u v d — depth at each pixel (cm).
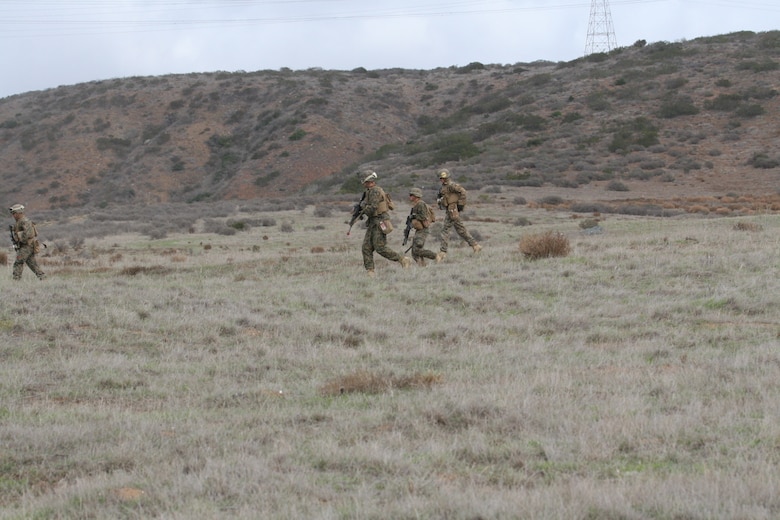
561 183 8306
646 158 9019
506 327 1739
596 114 10938
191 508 735
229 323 1772
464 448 902
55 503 761
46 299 1911
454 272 2317
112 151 14162
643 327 1681
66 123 15012
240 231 5500
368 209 2355
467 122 12488
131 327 1736
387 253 2384
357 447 901
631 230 4028
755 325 1631
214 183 12975
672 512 675
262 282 2409
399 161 10938
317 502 745
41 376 1359
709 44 13425
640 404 1063
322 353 1552
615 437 923
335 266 2712
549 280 2142
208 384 1322
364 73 18225
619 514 673
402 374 1321
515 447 901
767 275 2058
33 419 1081
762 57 11988
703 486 723
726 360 1322
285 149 13225
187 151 13950
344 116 14388
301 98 15138
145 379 1362
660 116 10388
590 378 1247
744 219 3944
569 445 905
